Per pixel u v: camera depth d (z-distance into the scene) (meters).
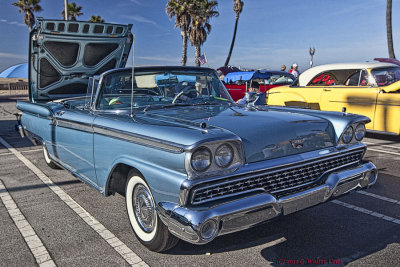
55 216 3.54
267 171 2.46
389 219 3.38
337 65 7.83
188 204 2.23
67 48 4.98
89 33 4.98
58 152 4.22
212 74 4.00
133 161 2.69
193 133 2.29
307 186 2.68
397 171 4.96
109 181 3.14
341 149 2.96
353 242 2.93
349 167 2.98
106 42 5.21
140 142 2.59
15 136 8.34
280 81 13.28
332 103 7.65
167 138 2.35
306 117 3.00
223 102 3.80
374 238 2.99
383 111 6.81
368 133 8.10
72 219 3.46
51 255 2.78
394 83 6.76
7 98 20.72
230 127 2.57
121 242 2.98
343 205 3.74
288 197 2.45
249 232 3.14
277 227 3.23
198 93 3.79
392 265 2.56
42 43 4.75
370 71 7.17
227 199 2.29
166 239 2.61
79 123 3.45
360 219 3.38
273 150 2.54
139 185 2.81
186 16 23.81
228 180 2.31
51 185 4.53
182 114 3.03
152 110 3.30
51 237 3.08
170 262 2.65
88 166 3.46
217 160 2.26
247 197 2.31
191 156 2.17
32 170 5.25
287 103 8.48
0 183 4.62
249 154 2.42
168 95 3.63
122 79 3.48
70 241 3.01
